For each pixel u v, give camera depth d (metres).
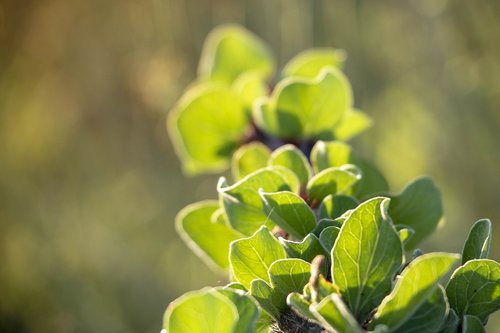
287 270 0.90
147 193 4.24
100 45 3.83
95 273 4.32
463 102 4.04
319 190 1.10
